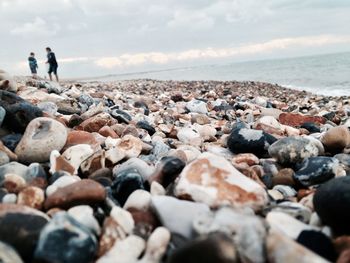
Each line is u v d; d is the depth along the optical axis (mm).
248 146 3924
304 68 51906
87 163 3203
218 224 1791
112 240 1936
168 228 1974
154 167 3225
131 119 5750
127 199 2488
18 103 3744
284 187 2980
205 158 2643
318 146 3883
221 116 8047
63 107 5855
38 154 3215
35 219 1894
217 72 69125
